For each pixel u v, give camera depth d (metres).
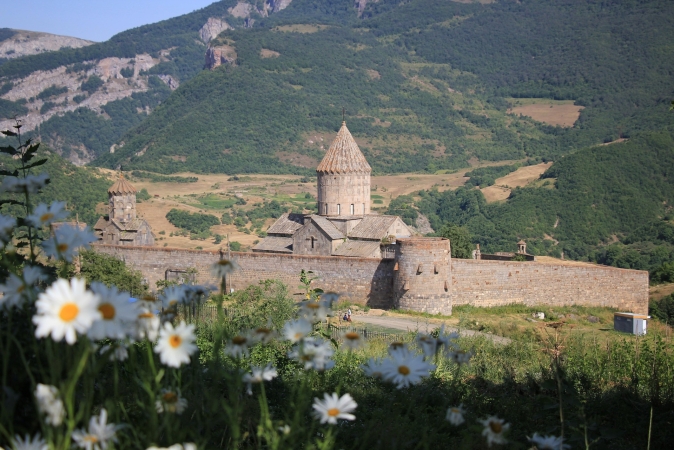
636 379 15.25
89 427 5.55
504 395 14.98
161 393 6.45
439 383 13.85
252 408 9.86
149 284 49.03
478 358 20.02
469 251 66.19
